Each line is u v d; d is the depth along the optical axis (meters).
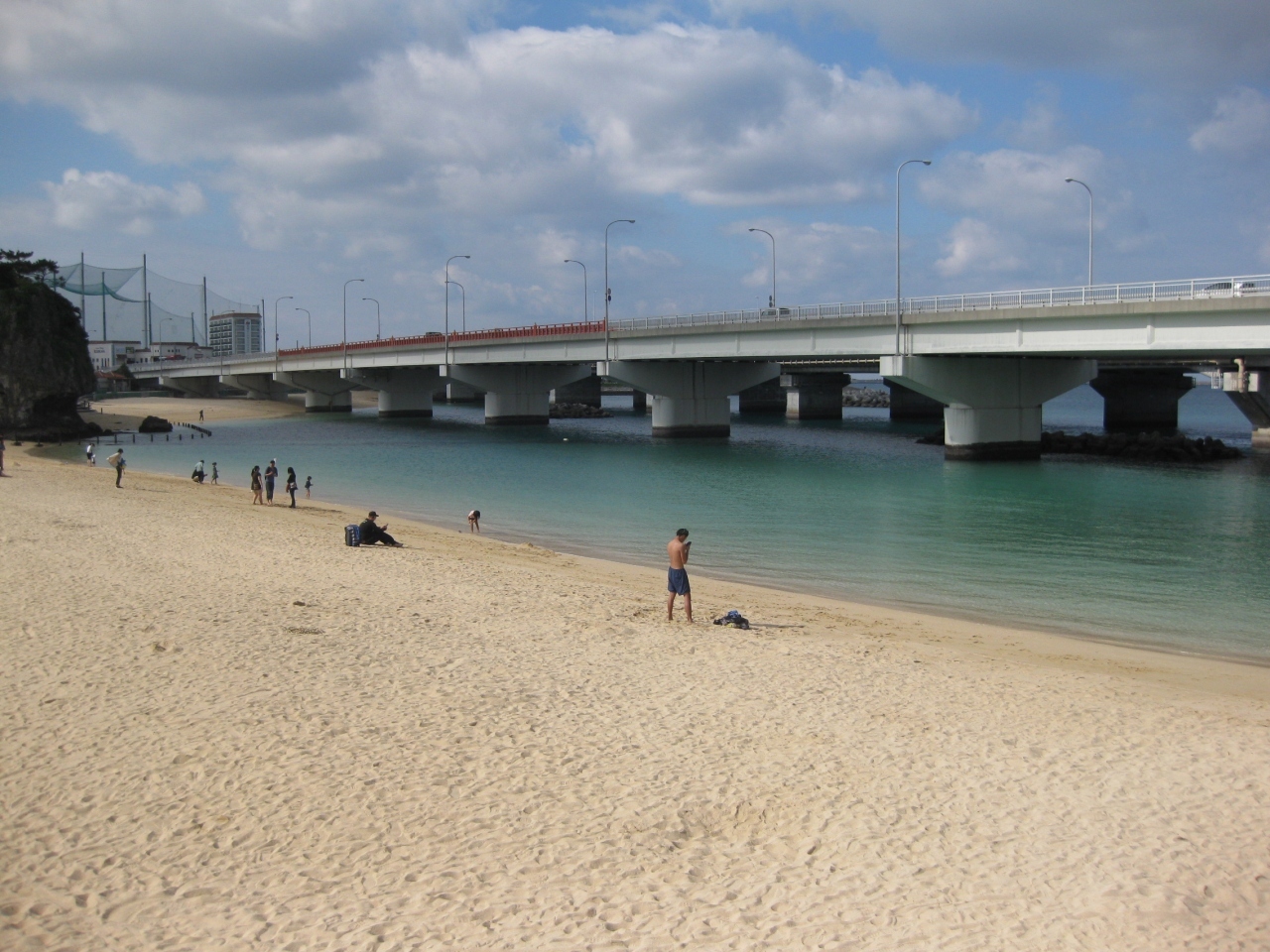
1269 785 11.25
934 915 8.35
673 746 12.16
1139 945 7.95
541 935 7.95
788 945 7.88
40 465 58.28
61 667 14.23
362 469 62.03
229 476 58.97
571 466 62.97
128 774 10.75
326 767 11.08
